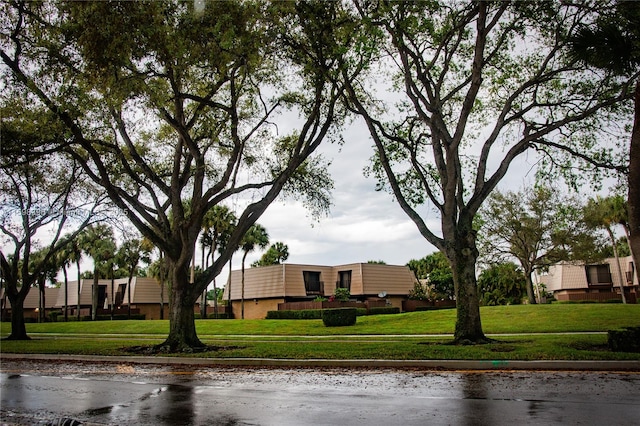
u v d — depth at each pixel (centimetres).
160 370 1480
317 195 2303
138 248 6325
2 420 807
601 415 729
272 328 3475
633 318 2766
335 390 1023
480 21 1753
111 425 754
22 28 1716
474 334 1839
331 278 5672
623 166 1969
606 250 4766
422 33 1870
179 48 1458
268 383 1152
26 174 2780
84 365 1677
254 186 2086
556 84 2023
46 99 1711
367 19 1609
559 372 1198
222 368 1489
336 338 2586
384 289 5578
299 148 2052
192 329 1986
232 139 2127
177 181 2050
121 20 1416
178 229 2014
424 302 5709
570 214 4531
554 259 4706
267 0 1571
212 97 2066
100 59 1467
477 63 1805
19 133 1902
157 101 1598
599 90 1903
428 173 2191
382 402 873
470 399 877
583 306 3400
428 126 2008
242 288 5522
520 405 812
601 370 1220
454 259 1895
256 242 5509
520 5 1747
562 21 1759
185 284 1998
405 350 1608
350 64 1897
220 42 1479
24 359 1947
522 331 2589
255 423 741
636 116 1500
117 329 3866
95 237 5144
